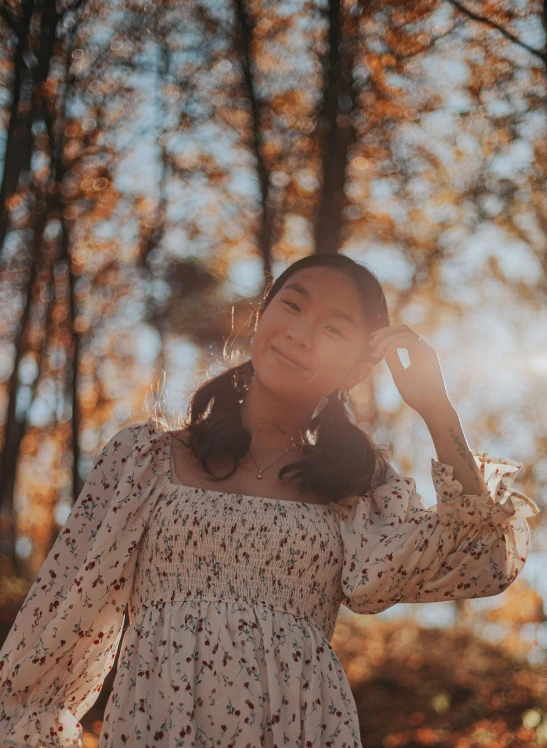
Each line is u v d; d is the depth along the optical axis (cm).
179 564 222
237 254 979
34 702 224
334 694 219
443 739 877
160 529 226
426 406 233
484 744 860
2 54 749
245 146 908
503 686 980
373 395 1007
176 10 820
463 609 1173
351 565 233
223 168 925
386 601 231
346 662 1073
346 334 243
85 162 846
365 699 968
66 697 229
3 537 1273
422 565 228
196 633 214
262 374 242
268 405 245
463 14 738
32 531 1319
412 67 791
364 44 792
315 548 228
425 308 1014
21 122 760
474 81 787
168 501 229
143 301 1017
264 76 876
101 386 1079
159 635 218
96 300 1014
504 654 1087
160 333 1032
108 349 1059
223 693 209
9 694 223
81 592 223
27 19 739
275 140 902
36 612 229
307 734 210
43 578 232
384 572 227
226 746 205
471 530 228
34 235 870
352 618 1203
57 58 777
